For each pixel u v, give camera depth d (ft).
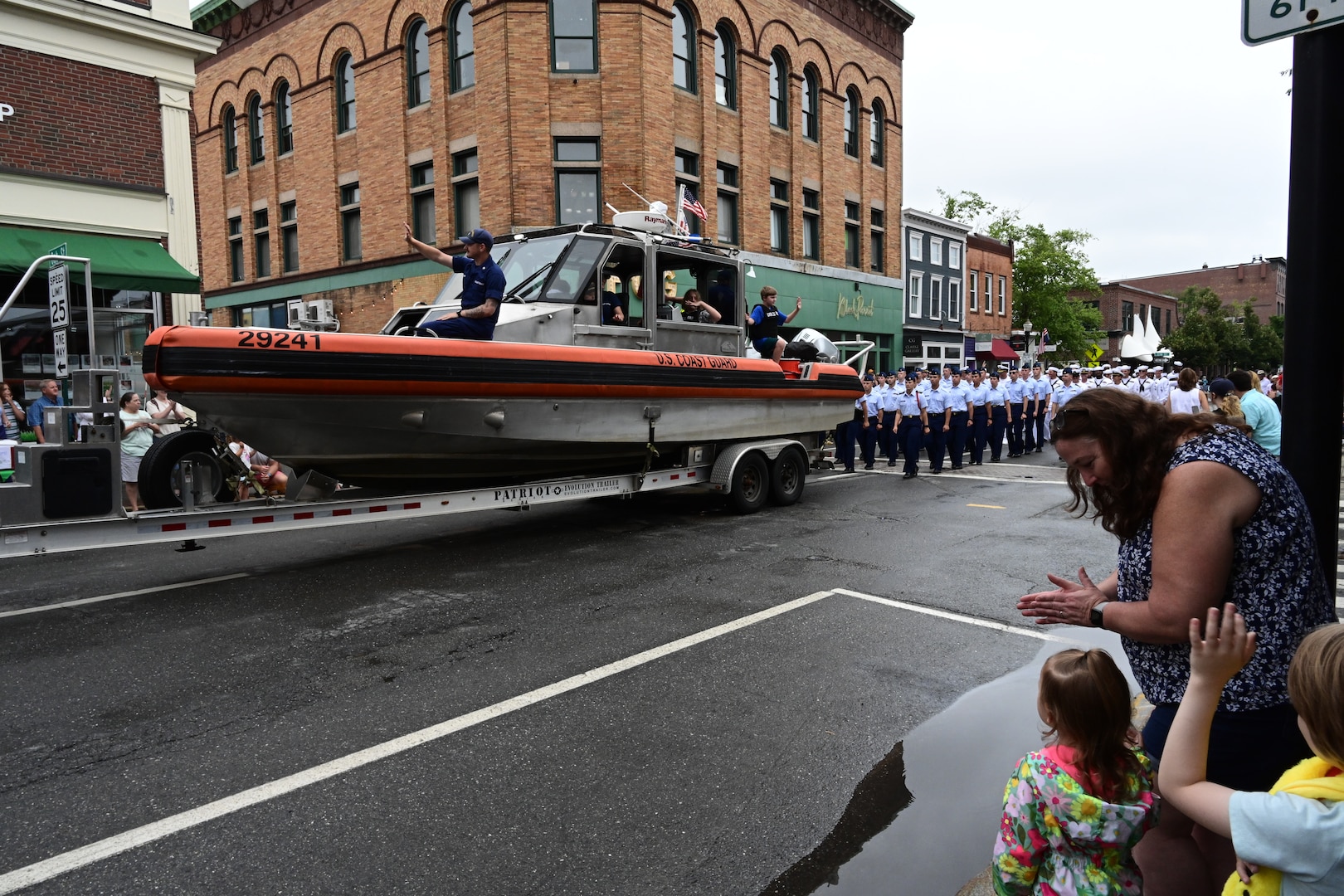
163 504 19.44
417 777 11.40
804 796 11.00
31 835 10.00
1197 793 5.88
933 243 100.22
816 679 14.99
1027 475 46.65
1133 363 137.08
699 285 31.71
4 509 16.83
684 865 9.47
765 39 70.18
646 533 28.35
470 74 60.29
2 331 38.58
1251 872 5.52
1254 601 6.61
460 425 22.22
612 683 14.78
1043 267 122.93
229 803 10.71
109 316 42.45
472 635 17.31
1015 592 20.71
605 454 27.14
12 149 38.83
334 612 18.89
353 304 69.05
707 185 65.16
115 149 42.11
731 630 17.63
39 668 15.46
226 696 14.14
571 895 8.93
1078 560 24.03
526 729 12.91
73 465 17.62
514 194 57.62
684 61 64.18
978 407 52.70
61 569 23.53
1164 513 6.70
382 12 64.03
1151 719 7.53
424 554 25.04
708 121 65.10
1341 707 5.05
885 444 52.26
